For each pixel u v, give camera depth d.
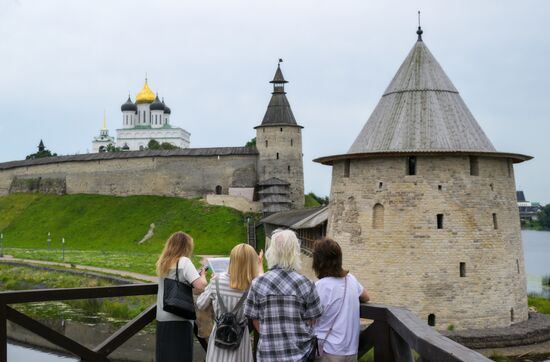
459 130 33.12
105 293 8.82
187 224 79.25
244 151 87.19
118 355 25.34
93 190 94.00
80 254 68.12
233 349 7.61
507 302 31.39
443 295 30.52
